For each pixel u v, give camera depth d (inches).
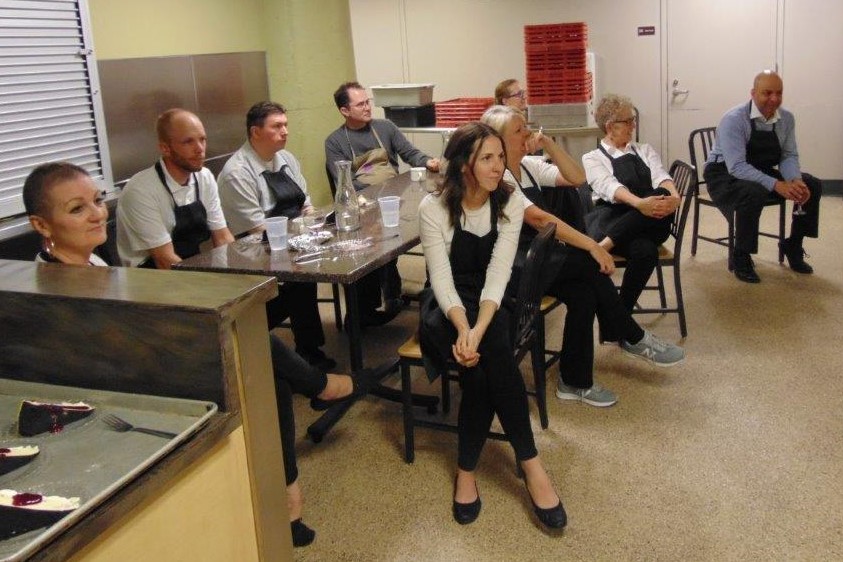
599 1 234.2
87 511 40.3
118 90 150.6
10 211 127.1
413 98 203.0
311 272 89.4
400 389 121.0
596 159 133.2
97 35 145.8
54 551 37.6
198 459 49.1
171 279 55.6
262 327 55.6
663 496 89.1
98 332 52.5
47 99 133.6
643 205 122.8
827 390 111.7
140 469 43.9
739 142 161.0
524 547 82.0
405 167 230.5
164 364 51.3
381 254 95.8
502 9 242.2
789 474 91.7
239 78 188.9
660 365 123.0
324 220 116.7
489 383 85.0
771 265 170.9
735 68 228.5
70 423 49.5
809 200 159.3
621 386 117.5
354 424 111.1
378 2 253.0
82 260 77.6
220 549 52.9
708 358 125.4
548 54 190.7
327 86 209.2
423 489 93.9
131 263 110.3
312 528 86.9
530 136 111.7
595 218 130.9
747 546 79.7
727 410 108.0
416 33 252.5
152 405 51.3
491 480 94.7
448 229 88.7
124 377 52.9
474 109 207.3
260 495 57.4
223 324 49.0
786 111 162.9
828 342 128.3
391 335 146.0
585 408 111.2
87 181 75.5
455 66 252.1
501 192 89.7
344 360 135.2
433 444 104.3
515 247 90.3
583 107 192.7
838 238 186.9
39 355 55.1
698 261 177.6
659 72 235.8
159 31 161.8
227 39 184.4
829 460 94.0
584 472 94.8
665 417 107.2
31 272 58.8
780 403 109.0
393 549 82.8
